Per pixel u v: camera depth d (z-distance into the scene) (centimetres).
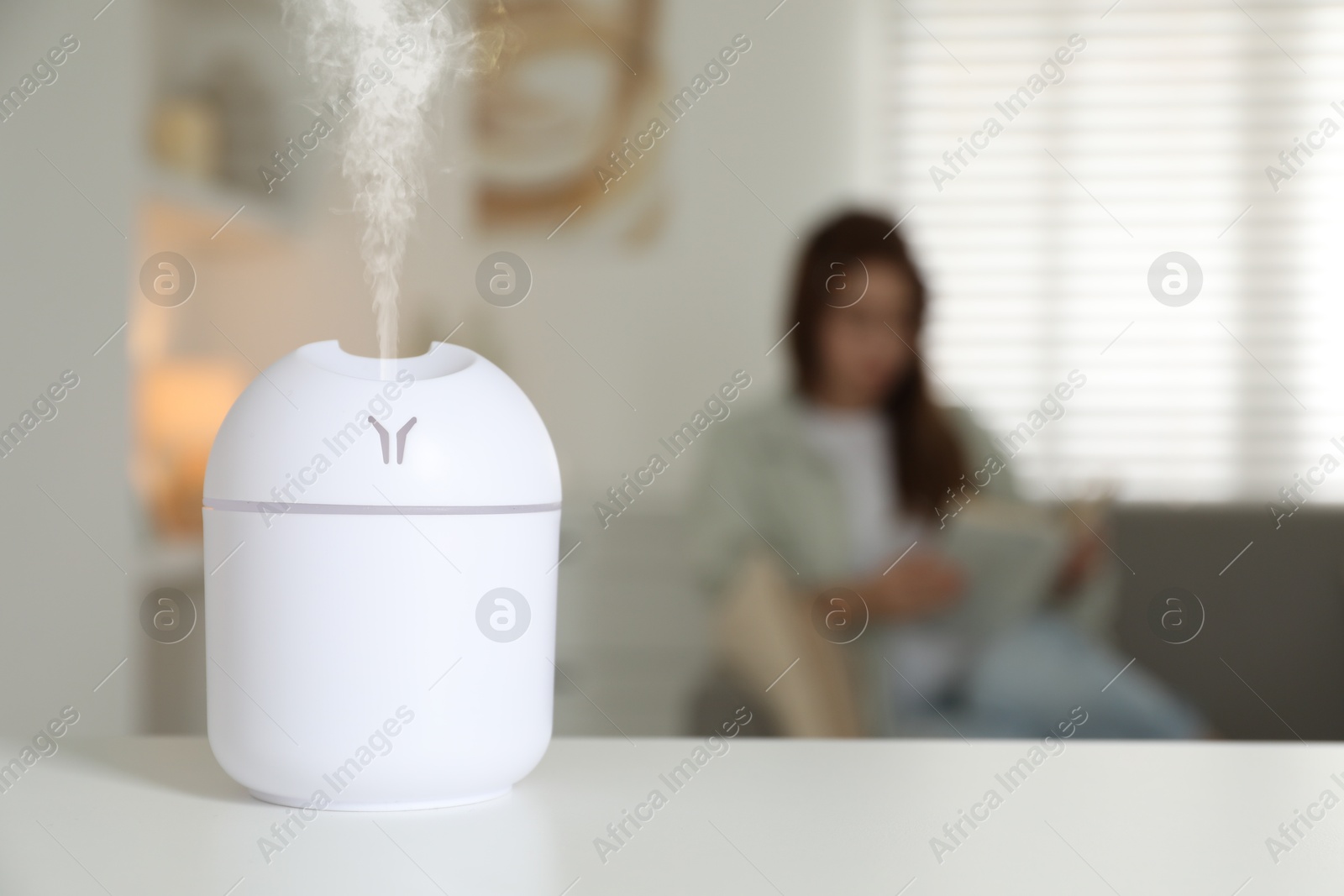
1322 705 100
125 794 42
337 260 96
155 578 101
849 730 98
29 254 100
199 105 97
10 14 97
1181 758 50
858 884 32
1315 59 100
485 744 39
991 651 99
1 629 101
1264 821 39
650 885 32
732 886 32
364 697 37
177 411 100
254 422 38
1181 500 101
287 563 37
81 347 100
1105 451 100
